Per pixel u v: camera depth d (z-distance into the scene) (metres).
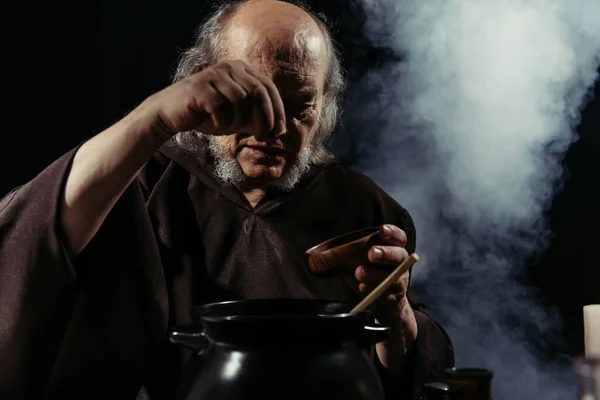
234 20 1.79
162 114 1.38
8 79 4.09
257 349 1.07
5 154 4.12
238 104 1.32
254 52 1.71
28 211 1.44
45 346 1.45
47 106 4.15
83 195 1.43
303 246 1.84
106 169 1.42
